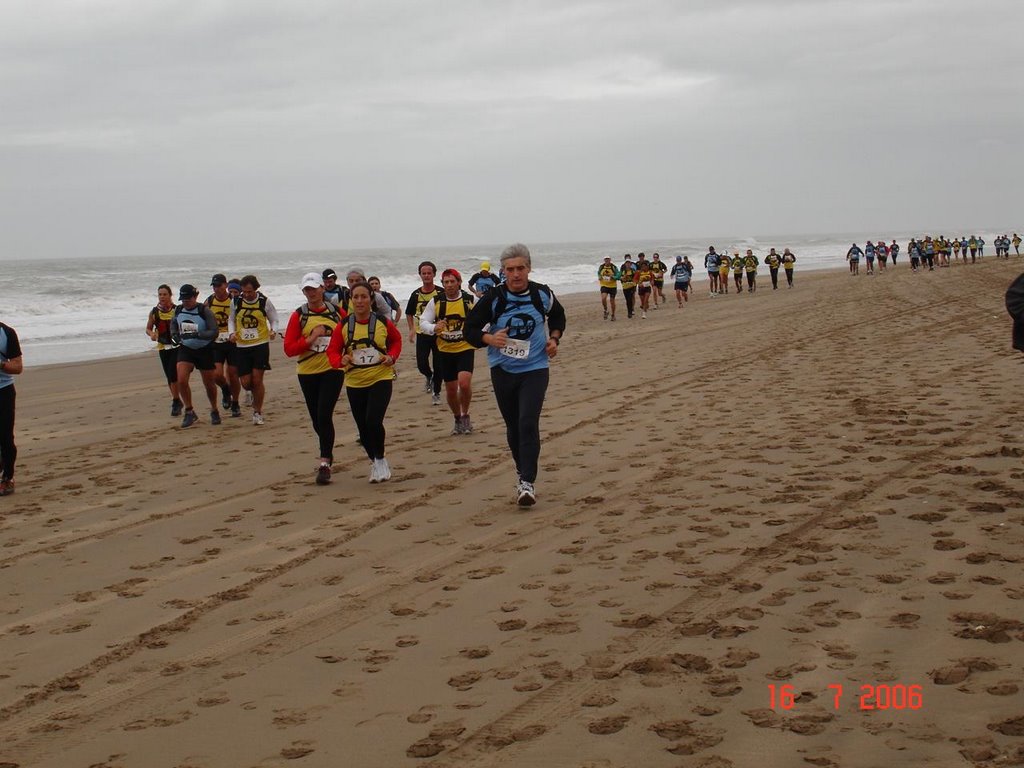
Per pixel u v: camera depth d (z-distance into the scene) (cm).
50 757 361
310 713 385
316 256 16400
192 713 392
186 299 1159
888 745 326
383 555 596
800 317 2241
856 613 444
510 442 721
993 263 5144
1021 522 559
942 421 872
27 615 527
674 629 442
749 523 602
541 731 354
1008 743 320
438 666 421
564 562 555
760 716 353
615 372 1432
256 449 1005
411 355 1923
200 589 553
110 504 789
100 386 1641
